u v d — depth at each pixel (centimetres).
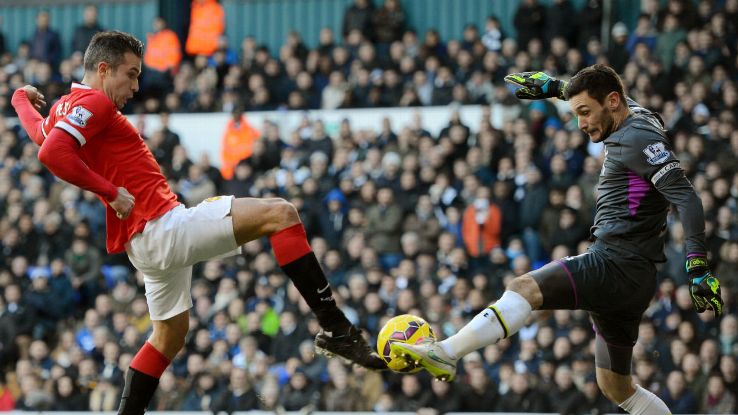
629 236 651
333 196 1680
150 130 1950
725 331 1374
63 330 1667
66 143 599
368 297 1463
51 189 1823
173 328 695
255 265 1608
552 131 1688
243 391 1393
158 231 632
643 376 1319
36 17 2436
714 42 1802
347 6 2320
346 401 1373
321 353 652
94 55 637
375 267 1523
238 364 1448
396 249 1617
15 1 2441
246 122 1911
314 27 2339
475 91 1833
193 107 1972
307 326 1474
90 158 630
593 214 1582
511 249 1553
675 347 1345
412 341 637
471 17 2231
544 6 1953
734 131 1620
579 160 1655
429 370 625
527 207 1591
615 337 700
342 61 1986
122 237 645
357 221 1641
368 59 1950
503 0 2211
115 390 1478
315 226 1673
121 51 636
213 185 1784
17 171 1902
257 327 1505
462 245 1595
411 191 1656
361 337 649
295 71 1991
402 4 2264
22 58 2208
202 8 2212
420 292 1471
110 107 620
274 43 2358
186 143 1933
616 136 649
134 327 1534
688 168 1595
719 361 1328
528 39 1947
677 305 1405
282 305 1546
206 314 1549
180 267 647
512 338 1411
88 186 603
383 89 1895
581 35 1944
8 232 1770
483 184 1658
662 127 667
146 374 694
